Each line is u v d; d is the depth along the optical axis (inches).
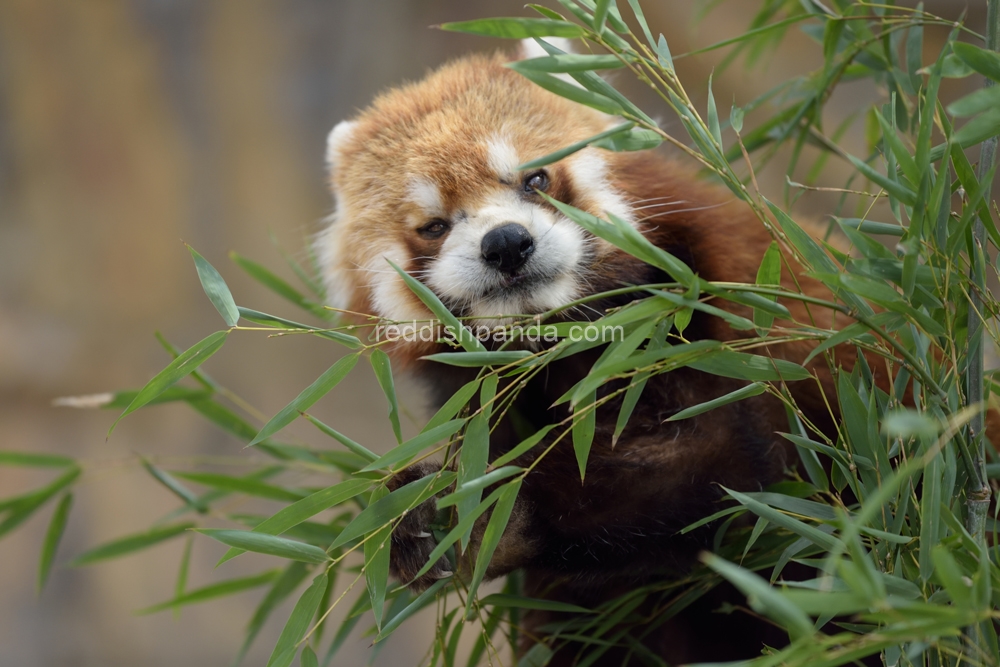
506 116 232.1
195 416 503.2
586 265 219.0
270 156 546.3
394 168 238.1
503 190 221.6
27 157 520.7
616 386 210.7
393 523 157.6
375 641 160.2
